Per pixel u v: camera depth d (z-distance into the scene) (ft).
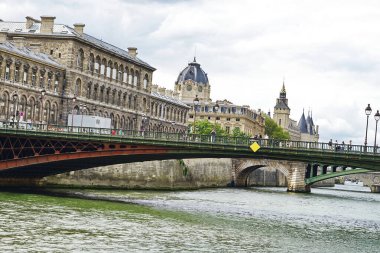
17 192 263.49
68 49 391.04
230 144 241.96
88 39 416.67
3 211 194.39
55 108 386.32
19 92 351.25
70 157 266.98
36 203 223.71
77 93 401.49
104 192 311.68
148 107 509.76
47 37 392.68
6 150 279.69
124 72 464.65
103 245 149.89
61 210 209.05
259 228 199.93
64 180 319.47
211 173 475.31
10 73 343.87
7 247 139.74
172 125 577.02
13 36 395.55
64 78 391.24
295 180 495.00
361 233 205.98
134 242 156.66
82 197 263.49
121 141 259.19
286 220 232.32
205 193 379.96
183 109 609.01
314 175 499.10
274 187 590.14
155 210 231.71
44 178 310.65
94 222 186.19
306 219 242.17
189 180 423.64
